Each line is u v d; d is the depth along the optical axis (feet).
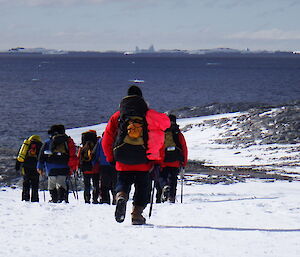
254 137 219.20
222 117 267.18
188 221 46.16
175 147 71.41
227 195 85.25
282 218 47.93
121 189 43.04
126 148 42.11
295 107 255.09
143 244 35.65
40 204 57.72
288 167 157.58
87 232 40.32
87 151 80.69
